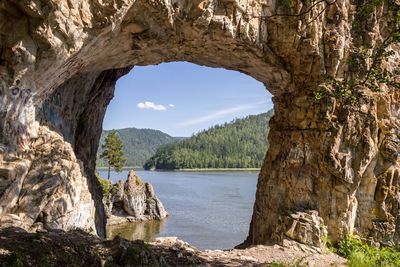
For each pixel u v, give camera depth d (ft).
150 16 38.29
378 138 51.24
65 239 27.55
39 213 35.53
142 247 29.73
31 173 36.55
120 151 219.61
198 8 39.99
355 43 50.75
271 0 46.01
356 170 50.06
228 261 37.42
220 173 512.22
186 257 34.65
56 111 46.80
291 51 49.85
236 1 42.34
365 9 35.19
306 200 51.67
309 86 52.06
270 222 54.85
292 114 54.65
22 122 35.96
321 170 50.98
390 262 44.32
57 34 31.81
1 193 32.71
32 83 34.17
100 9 33.40
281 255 44.19
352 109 49.93
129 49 42.88
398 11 29.96
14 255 22.09
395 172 50.55
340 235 49.67
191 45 45.57
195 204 193.57
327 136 50.37
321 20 49.32
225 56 50.57
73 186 41.32
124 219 150.51
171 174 492.95
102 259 26.32
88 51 36.96
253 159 628.28
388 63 51.24
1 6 29.48
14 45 30.68
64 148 43.04
